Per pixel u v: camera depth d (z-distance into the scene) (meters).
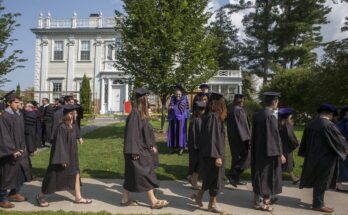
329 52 25.84
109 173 10.17
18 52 16.64
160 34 16.22
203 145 7.07
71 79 43.19
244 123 8.95
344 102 24.88
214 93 7.18
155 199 7.33
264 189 7.16
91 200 7.68
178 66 16.69
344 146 7.14
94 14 43.78
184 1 16.31
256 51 49.56
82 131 20.78
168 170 10.45
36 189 8.69
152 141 7.40
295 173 10.20
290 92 30.83
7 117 7.36
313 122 7.49
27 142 12.30
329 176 7.18
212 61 17.08
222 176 7.04
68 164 7.41
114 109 41.66
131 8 16.33
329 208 7.24
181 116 12.52
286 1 45.25
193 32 16.80
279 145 7.16
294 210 7.32
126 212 7.03
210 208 7.09
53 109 15.83
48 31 43.34
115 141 16.16
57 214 6.73
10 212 6.86
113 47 18.66
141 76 16.67
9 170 7.28
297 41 46.47
